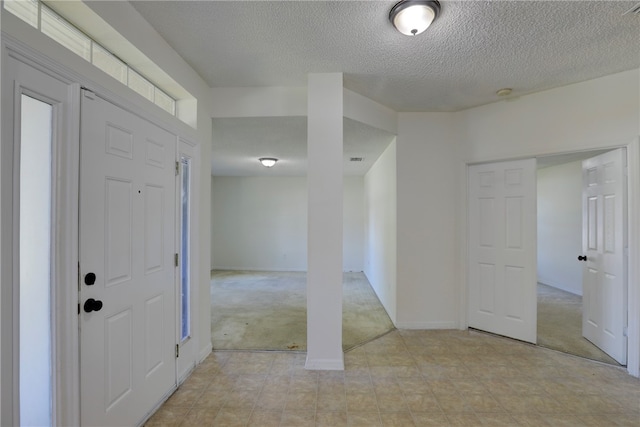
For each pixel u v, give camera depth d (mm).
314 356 2609
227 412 2023
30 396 1284
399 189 3604
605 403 2123
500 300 3311
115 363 1689
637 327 2479
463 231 3508
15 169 1159
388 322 3812
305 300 4859
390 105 3383
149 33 1983
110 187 1651
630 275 2537
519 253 3184
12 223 1150
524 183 3158
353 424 1911
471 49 2248
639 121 2500
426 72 2619
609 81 2639
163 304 2150
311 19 1936
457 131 3551
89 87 1499
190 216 2582
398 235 3604
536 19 1893
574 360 2754
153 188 2031
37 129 1294
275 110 2932
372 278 5758
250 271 7441
